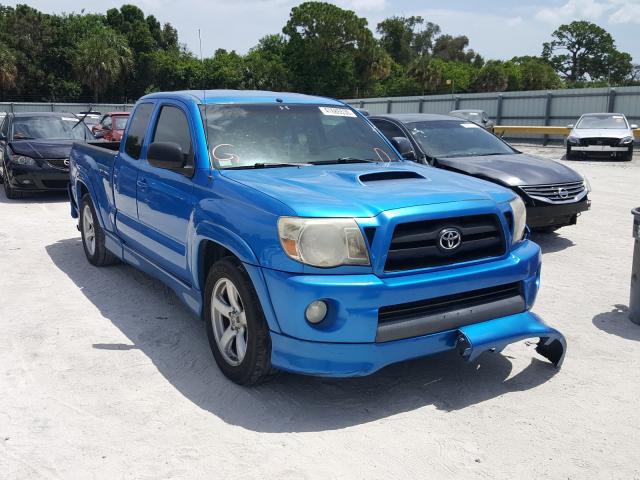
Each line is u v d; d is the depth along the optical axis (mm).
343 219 3443
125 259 5891
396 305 3510
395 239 3510
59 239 8266
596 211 10734
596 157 21812
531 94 31719
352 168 4484
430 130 8719
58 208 10688
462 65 82188
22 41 62000
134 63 66500
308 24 67875
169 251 4758
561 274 6668
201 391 3922
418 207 3588
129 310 5434
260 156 4562
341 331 3406
